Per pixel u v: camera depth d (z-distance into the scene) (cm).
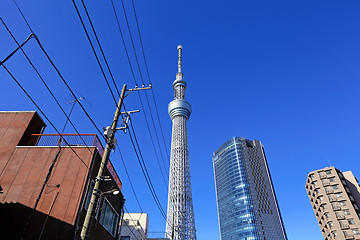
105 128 1219
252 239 15425
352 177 9188
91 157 1734
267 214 16875
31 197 1539
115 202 2145
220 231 18662
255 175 19038
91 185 1698
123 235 3338
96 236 1695
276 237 15862
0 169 1675
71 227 1419
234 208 17875
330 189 8606
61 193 1559
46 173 1650
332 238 7831
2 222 1428
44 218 1458
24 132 1905
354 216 7756
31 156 1739
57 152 1753
